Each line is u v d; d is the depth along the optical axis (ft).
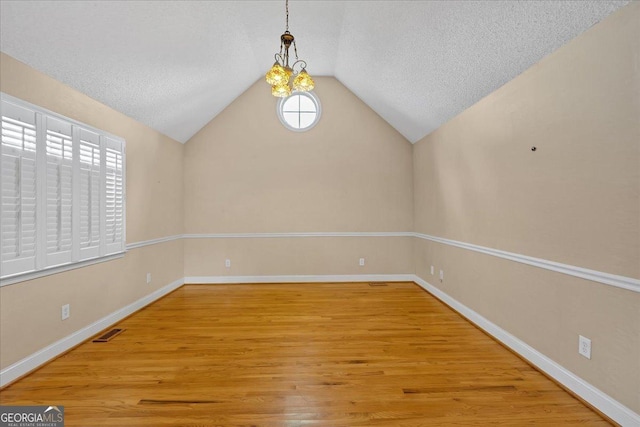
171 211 14.78
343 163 16.29
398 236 16.44
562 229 6.55
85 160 9.12
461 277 11.23
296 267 16.30
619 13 5.26
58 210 8.10
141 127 12.39
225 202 16.15
